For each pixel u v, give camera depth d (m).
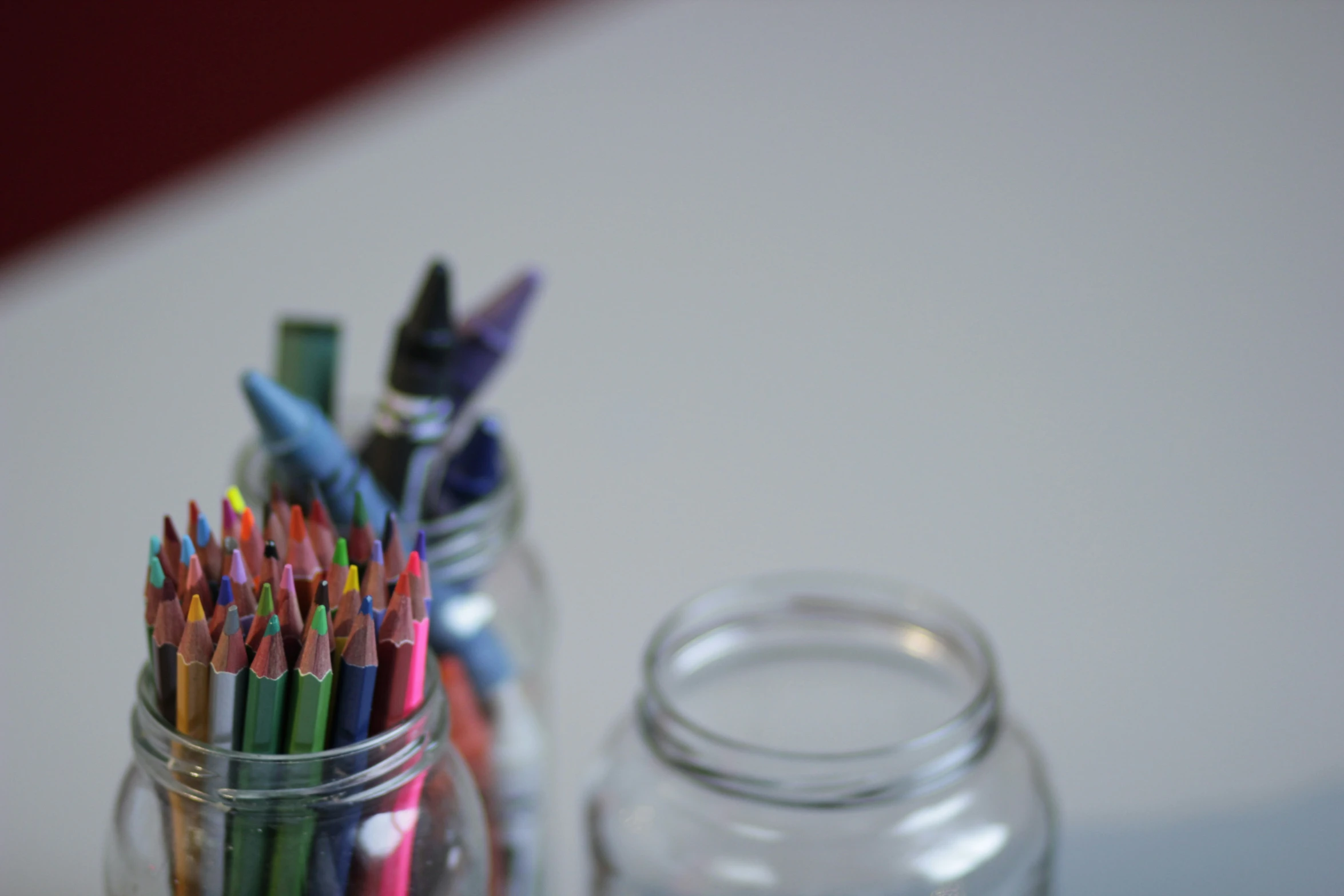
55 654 0.97
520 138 1.39
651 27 1.50
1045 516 1.02
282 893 0.61
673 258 1.25
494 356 0.74
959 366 1.15
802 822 0.66
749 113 1.39
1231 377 1.10
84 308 1.24
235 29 2.05
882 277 1.22
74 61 2.03
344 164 1.37
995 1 1.48
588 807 0.70
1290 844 0.82
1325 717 0.88
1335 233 1.20
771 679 0.71
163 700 0.61
